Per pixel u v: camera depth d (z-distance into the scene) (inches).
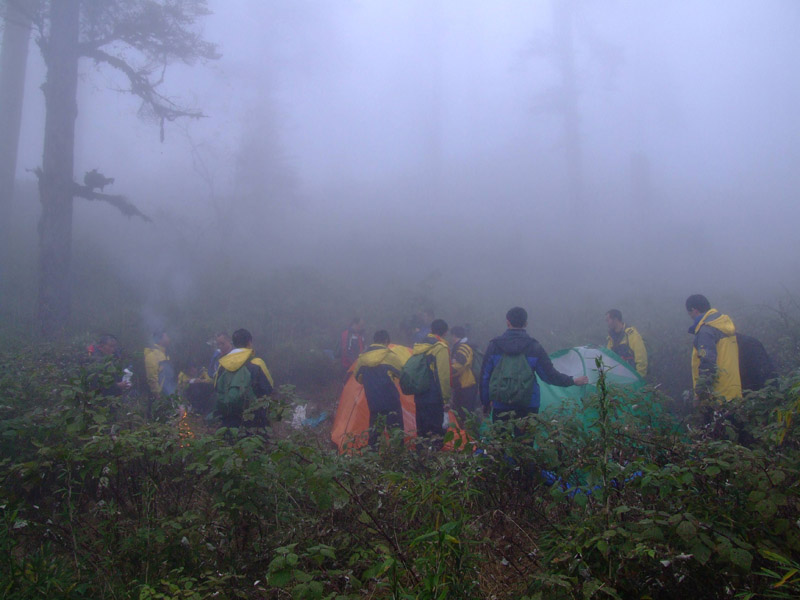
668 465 100.9
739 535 91.4
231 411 186.9
